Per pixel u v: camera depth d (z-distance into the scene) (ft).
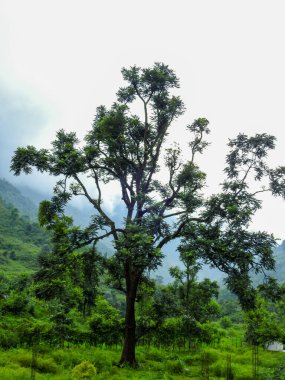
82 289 87.97
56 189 69.56
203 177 70.28
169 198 72.54
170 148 71.00
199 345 97.45
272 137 63.57
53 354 63.05
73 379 48.26
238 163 66.80
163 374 57.82
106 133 71.92
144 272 69.21
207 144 75.00
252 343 99.86
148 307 82.53
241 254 56.49
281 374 43.55
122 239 57.52
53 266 65.77
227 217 60.18
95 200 72.33
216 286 108.78
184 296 106.11
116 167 75.31
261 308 95.76
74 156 67.56
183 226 65.21
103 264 75.31
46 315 108.37
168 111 77.66
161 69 75.66
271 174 65.26
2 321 85.20
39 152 66.39
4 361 53.42
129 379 51.13
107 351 73.97
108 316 92.02
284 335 47.65
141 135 80.18
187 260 81.71
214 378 57.36
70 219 67.67
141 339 92.79
